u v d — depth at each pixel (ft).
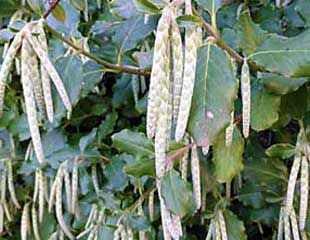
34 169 3.13
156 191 2.86
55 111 2.35
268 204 2.75
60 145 3.11
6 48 2.67
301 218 2.34
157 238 2.94
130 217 2.71
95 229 2.84
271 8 2.79
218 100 1.96
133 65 2.89
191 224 2.91
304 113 2.35
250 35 2.15
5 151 3.36
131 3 2.37
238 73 2.50
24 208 3.34
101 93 3.22
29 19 2.85
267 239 3.04
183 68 1.91
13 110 3.28
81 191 3.07
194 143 2.16
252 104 2.25
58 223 3.21
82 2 2.67
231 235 2.66
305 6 2.36
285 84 2.19
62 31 2.64
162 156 1.88
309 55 2.03
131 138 2.49
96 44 2.99
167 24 1.83
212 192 2.80
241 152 2.28
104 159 3.02
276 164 2.62
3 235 3.53
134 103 3.12
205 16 2.66
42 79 2.18
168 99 1.85
